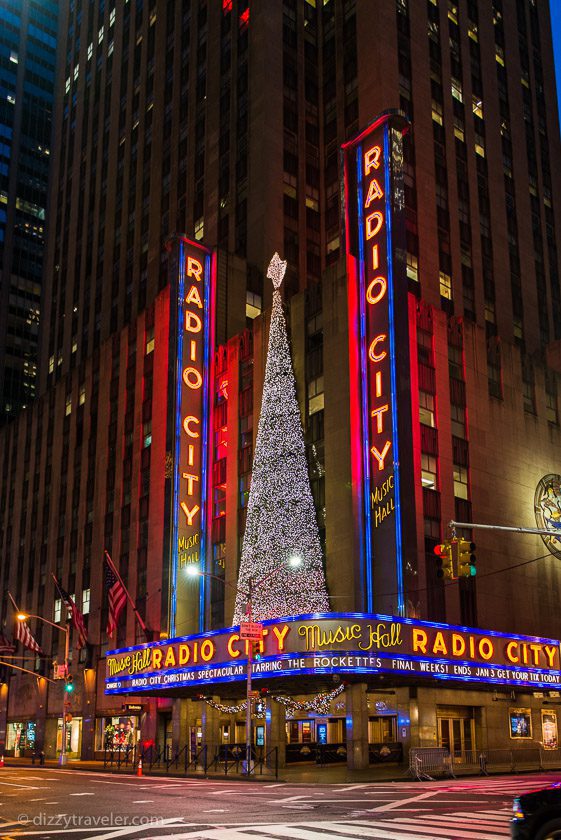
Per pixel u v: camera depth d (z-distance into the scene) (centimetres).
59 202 11175
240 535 5675
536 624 5409
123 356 7756
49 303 10688
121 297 8981
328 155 7588
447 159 7362
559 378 6359
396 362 4916
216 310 6512
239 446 5900
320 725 4672
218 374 6359
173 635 5731
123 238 9281
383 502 4756
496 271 7475
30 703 7925
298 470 5259
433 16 7844
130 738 6341
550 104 9112
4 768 5178
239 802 2366
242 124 7712
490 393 5722
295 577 4984
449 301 6875
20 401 12975
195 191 8206
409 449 4812
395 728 4466
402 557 4566
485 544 5281
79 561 7638
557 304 8150
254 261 7031
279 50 7706
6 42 14888
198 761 4909
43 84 15175
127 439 7338
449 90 7706
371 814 1994
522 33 9062
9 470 9612
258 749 4672
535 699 4950
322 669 3856
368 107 7156
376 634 3928
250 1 8000
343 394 5072
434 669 4109
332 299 5344
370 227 5359
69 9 12200
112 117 10238
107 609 7000
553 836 1006
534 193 8375
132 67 10075
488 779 3297
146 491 6844
